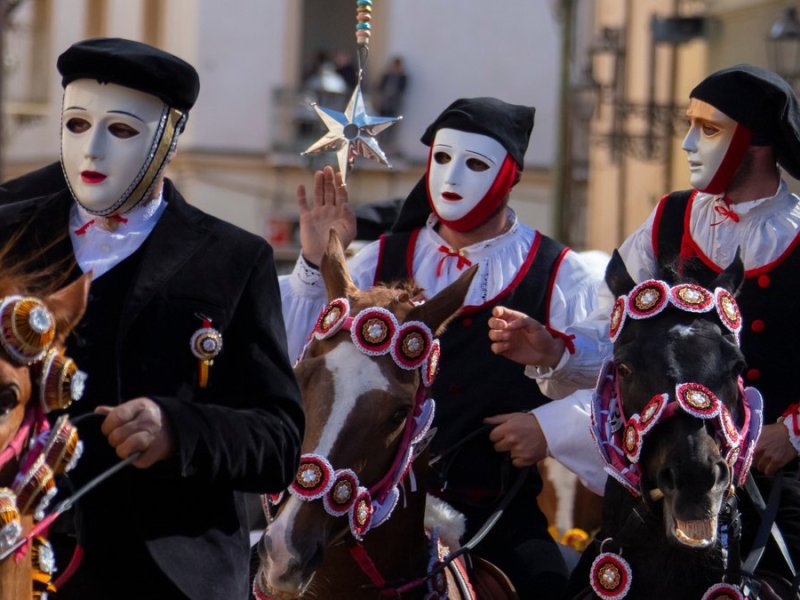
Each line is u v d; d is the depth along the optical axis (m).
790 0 29.45
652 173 36.62
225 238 8.10
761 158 10.49
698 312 8.91
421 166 52.53
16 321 6.48
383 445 8.70
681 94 34.78
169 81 7.88
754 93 10.33
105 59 7.76
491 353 11.03
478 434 10.79
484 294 11.22
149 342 7.81
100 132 7.81
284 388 7.91
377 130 11.02
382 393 8.66
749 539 9.55
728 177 10.43
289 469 7.84
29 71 51.09
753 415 9.01
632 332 9.02
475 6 53.72
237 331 8.01
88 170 7.81
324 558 8.85
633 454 8.66
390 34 53.41
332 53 53.97
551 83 53.53
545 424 10.47
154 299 7.85
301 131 51.91
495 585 10.01
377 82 53.41
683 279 9.41
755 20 31.08
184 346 7.85
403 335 8.77
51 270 7.81
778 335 10.35
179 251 7.97
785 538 9.71
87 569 7.76
